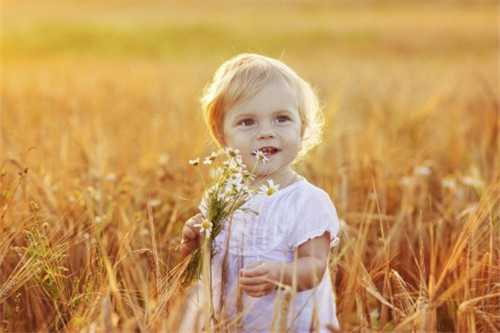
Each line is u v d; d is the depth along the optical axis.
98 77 15.08
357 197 4.98
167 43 36.94
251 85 3.28
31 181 4.48
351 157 5.93
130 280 3.32
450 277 3.74
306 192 3.30
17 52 31.19
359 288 3.44
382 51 34.88
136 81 14.25
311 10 58.78
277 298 2.89
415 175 5.63
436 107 9.15
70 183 4.93
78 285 3.46
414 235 4.30
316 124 3.67
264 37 39.78
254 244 3.28
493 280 3.57
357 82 12.80
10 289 3.45
